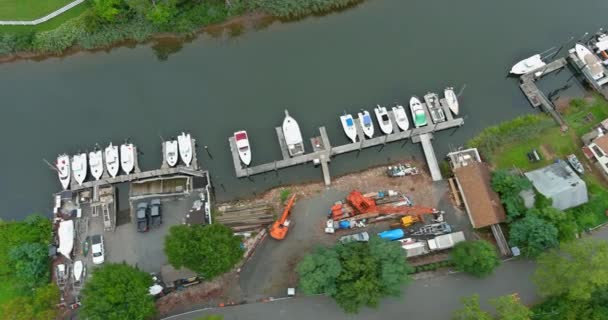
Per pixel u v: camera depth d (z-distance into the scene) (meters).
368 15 84.50
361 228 66.62
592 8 84.94
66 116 77.62
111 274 55.19
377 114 74.56
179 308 62.19
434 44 82.00
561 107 76.12
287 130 72.94
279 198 69.94
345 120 73.94
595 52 79.06
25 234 66.19
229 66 81.25
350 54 81.50
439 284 62.50
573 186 65.38
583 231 65.12
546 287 56.50
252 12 82.69
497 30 83.19
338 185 70.62
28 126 76.88
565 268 54.59
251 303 62.06
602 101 76.06
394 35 82.94
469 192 66.38
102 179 70.50
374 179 71.06
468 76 79.25
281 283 63.34
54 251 65.00
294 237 66.31
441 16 84.50
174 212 68.12
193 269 57.22
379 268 57.28
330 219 66.94
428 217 67.44
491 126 74.94
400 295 58.59
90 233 66.94
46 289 59.41
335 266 56.28
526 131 73.06
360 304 56.81
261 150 73.75
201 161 73.19
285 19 83.75
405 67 80.19
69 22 81.06
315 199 69.31
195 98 78.31
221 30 82.94
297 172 72.56
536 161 71.06
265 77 79.94
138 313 54.06
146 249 65.94
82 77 80.88
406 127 73.62
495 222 63.78
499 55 81.00
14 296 62.97
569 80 79.31
